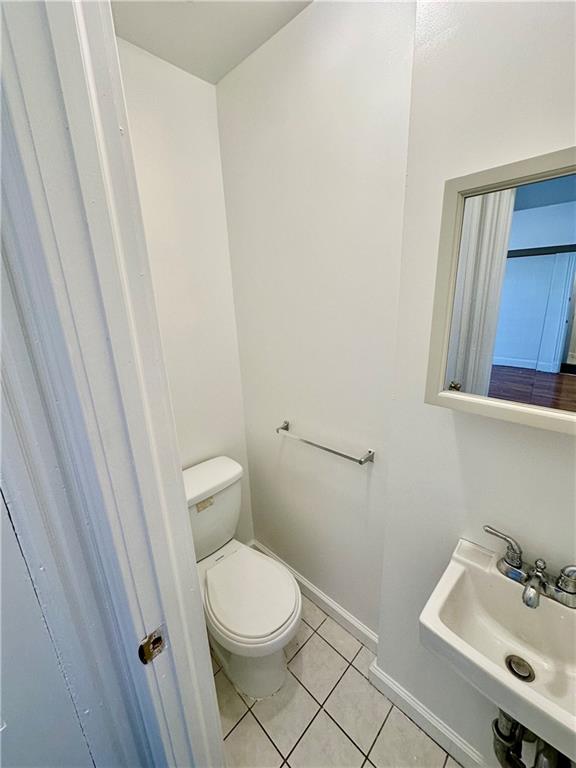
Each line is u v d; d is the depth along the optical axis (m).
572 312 0.63
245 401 1.77
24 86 0.32
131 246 0.44
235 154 1.39
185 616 0.61
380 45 0.91
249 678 1.26
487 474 0.86
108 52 0.38
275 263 1.38
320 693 1.30
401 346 0.94
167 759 0.66
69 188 0.37
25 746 0.52
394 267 1.03
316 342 1.32
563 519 0.77
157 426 0.50
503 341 0.72
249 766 1.11
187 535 0.59
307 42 1.05
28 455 0.44
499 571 0.85
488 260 0.71
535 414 0.69
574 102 0.60
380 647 1.27
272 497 1.79
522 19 0.62
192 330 1.51
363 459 1.23
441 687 1.11
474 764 1.06
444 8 0.69
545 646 0.81
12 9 0.30
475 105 0.70
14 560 0.46
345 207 1.10
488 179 0.67
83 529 0.51
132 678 0.61
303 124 1.13
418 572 1.07
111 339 0.43
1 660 0.47
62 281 0.38
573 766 0.80
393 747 1.14
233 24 1.08
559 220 0.63
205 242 1.48
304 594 1.74
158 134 1.27
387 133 0.95
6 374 0.41
